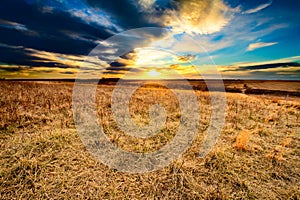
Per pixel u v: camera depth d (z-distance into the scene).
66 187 2.85
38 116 5.81
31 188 2.78
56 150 3.77
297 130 5.72
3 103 7.12
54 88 13.55
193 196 2.77
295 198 2.81
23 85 15.02
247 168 3.47
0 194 2.64
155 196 2.77
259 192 2.91
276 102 11.06
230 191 2.91
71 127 5.11
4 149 3.69
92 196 2.71
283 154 4.04
